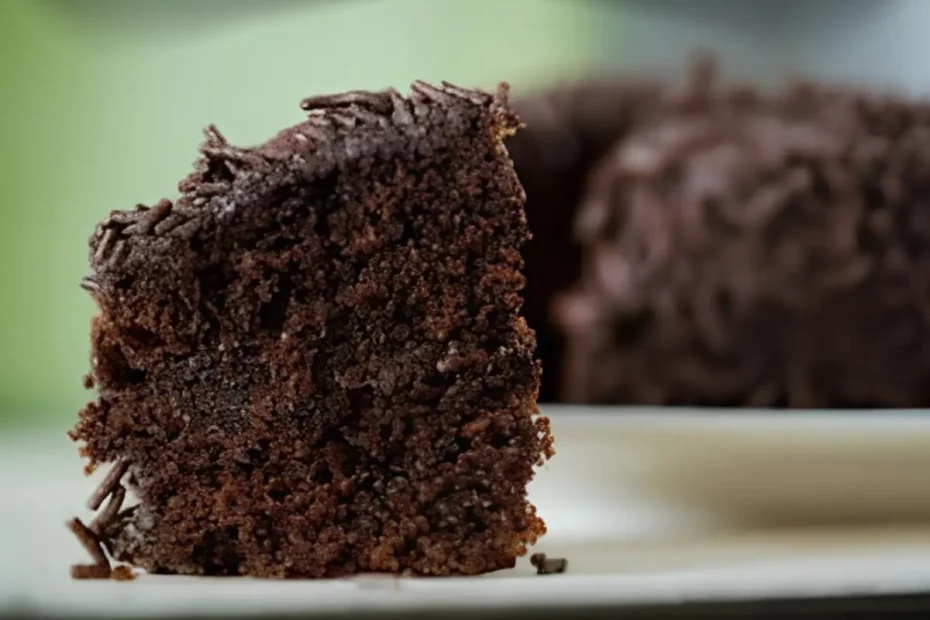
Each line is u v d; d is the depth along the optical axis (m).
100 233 0.28
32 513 0.30
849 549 0.28
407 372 0.28
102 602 0.24
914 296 0.48
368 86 0.56
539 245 0.55
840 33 0.58
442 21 0.58
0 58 0.51
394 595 0.24
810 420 0.40
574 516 0.31
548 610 0.24
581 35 0.62
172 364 0.28
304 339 0.28
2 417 0.49
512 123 0.28
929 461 0.35
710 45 0.61
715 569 0.27
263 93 0.54
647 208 0.53
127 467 0.28
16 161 0.52
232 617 0.23
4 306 0.53
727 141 0.53
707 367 0.51
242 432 0.28
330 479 0.28
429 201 0.28
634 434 0.39
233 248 0.28
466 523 0.28
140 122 0.53
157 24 0.52
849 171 0.48
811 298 0.49
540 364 0.28
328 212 0.28
